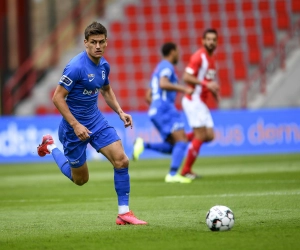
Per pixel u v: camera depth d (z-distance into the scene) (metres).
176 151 47.41
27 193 42.62
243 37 97.94
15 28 106.81
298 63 90.62
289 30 97.38
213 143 78.19
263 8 100.31
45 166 72.00
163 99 47.66
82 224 26.80
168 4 104.75
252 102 89.56
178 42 100.88
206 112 48.47
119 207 26.20
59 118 78.88
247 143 77.81
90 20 108.81
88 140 26.39
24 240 22.77
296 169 54.88
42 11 111.25
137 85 98.00
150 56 100.56
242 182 44.66
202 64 48.09
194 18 102.56
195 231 23.53
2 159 79.19
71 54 103.19
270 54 96.06
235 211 29.34
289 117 77.81
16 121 79.19
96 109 26.58
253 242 20.78
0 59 94.69
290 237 21.67
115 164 25.94
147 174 56.31
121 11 105.94
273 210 29.38
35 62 102.12
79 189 44.62
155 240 21.78
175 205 32.72
